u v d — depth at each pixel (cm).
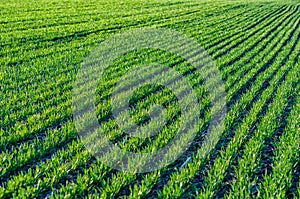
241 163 625
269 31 2359
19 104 898
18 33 1825
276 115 873
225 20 2766
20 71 1196
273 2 4569
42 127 780
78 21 2331
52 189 553
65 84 1072
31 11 2641
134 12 2892
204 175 621
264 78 1204
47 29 1975
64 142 727
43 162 653
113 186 550
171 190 547
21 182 556
